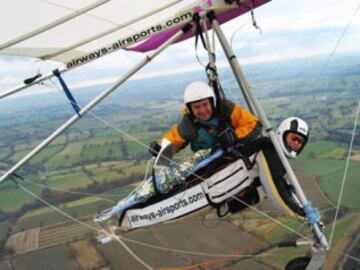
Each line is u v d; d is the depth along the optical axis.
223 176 4.19
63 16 3.70
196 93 4.04
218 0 4.25
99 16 4.05
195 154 4.30
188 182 4.29
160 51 4.39
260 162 4.09
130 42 4.46
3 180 4.62
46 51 4.50
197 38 4.39
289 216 4.07
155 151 4.53
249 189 4.34
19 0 3.33
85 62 4.55
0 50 3.97
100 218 4.62
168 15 4.83
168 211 4.35
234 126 4.22
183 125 4.31
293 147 4.14
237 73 4.43
